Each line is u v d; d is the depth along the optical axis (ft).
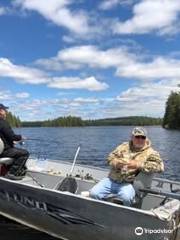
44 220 8.98
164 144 47.67
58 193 8.58
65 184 10.08
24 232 9.34
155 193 8.23
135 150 8.75
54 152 28.84
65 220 8.57
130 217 7.75
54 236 9.01
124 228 7.82
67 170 12.48
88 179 11.00
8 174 10.81
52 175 11.35
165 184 10.22
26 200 9.20
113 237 7.97
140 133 8.63
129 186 8.63
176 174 21.80
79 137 59.98
